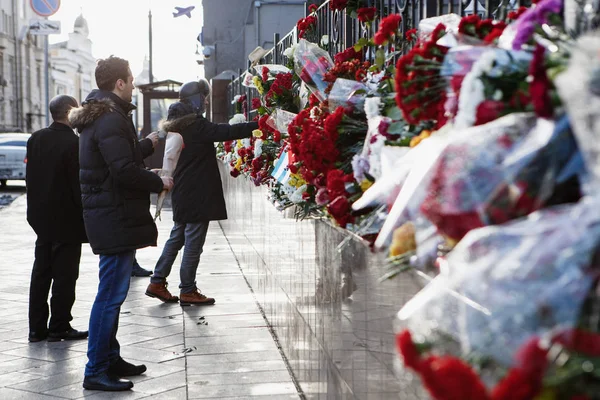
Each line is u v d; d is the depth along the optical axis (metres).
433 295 1.36
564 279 1.21
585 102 1.22
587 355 1.20
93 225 4.38
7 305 6.76
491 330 1.26
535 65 1.37
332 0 3.83
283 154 4.50
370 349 2.67
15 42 56.81
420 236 1.67
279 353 5.10
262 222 6.38
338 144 2.94
